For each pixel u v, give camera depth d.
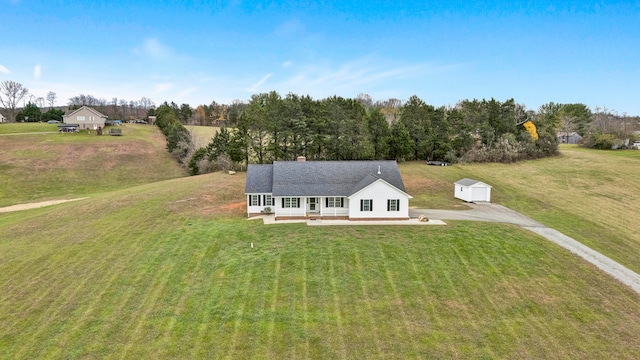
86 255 24.89
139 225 31.44
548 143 68.38
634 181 49.28
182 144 70.44
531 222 32.59
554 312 18.31
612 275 22.19
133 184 57.81
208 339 16.05
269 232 29.14
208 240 27.45
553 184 49.34
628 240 29.03
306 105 60.94
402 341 16.08
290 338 16.20
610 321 17.61
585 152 74.00
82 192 52.31
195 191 43.94
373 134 65.25
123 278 21.48
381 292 20.00
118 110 166.75
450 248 25.45
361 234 28.36
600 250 26.31
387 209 32.84
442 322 17.44
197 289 20.25
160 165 67.88
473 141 66.69
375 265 23.00
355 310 18.39
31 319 17.42
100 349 15.34
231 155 57.56
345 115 61.69
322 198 34.03
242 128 58.75
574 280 21.41
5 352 15.11
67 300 19.09
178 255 24.73
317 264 23.16
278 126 58.72
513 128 69.81
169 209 36.56
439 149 65.75
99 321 17.27
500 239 27.11
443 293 19.95
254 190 35.00
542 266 23.05
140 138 84.25
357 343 15.94
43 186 52.81
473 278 21.52
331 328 16.94
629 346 15.83
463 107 73.94
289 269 22.53
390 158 66.56
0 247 26.67
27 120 112.94
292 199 34.62
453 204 40.12
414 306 18.73
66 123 93.12
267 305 18.72
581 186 47.88
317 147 59.06
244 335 16.36
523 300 19.34
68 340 15.90
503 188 47.47
